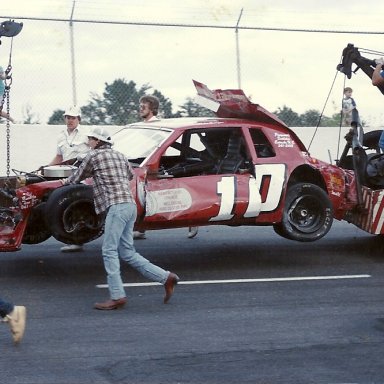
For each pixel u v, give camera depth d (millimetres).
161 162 12016
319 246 13086
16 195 10203
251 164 11180
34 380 6828
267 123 11680
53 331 8250
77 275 10781
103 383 6785
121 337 8078
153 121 12156
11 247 10141
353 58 12906
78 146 12594
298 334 8273
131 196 9227
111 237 9094
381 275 11055
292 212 11445
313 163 11625
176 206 10648
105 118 19297
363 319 8875
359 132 12445
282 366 7273
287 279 10727
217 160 11500
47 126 19047
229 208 10922
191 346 7820
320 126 21094
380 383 6863
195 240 13539
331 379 6941
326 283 10547
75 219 10078
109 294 9812
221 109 11922
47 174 10812
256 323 8648
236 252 12516
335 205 11742
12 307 7688
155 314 8961
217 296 9805
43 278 10594
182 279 10664
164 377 6949
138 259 9289
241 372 7098
